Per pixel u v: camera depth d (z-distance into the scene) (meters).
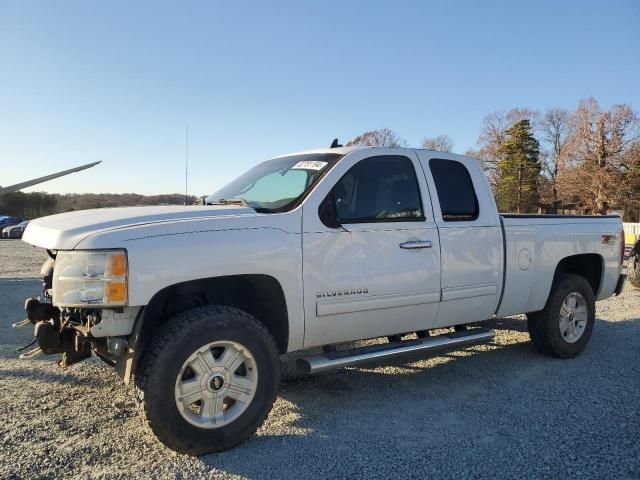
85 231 3.29
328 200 4.05
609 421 4.06
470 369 5.42
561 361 5.71
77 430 3.80
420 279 4.46
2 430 3.77
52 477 3.13
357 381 5.03
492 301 5.07
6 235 37.38
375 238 4.22
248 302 3.93
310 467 3.31
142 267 3.24
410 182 4.60
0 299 8.84
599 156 57.59
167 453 3.46
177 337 3.30
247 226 3.66
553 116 73.12
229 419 3.50
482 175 5.12
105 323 3.28
